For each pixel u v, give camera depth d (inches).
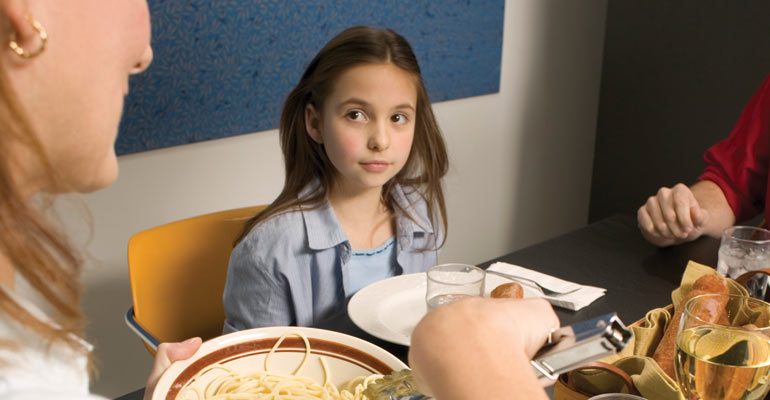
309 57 80.1
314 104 53.0
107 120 15.0
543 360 16.1
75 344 14.7
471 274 40.4
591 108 122.3
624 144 120.0
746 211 63.2
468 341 15.2
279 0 75.4
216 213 58.4
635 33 113.6
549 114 115.3
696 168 109.3
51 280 13.5
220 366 30.8
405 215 58.1
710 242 55.2
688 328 28.0
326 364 31.6
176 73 70.2
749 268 42.6
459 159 103.3
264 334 32.1
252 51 75.2
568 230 128.3
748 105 65.9
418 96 55.6
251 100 77.0
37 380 13.3
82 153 14.9
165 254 55.3
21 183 13.8
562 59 113.5
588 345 15.9
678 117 110.1
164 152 73.3
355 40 50.2
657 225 53.1
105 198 70.3
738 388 26.5
